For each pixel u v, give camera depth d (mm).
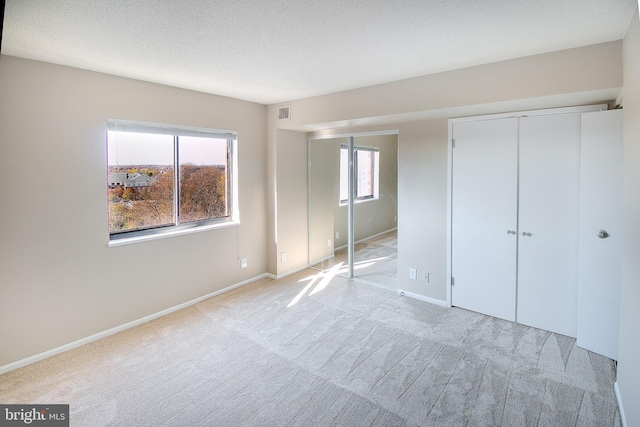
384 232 4301
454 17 1970
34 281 2709
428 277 3840
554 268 3072
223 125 4020
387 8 1857
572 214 2957
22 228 2631
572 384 2375
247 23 2031
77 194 2898
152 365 2670
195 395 2314
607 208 2633
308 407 2193
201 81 3307
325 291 4223
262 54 2562
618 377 2217
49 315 2797
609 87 2346
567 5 1830
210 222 4094
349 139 4520
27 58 2586
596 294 2727
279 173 4570
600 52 2361
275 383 2438
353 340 3027
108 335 3146
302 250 5023
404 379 2465
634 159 1901
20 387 2404
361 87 3535
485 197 3391
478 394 2293
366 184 4426
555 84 2529
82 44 2334
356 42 2334
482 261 3463
